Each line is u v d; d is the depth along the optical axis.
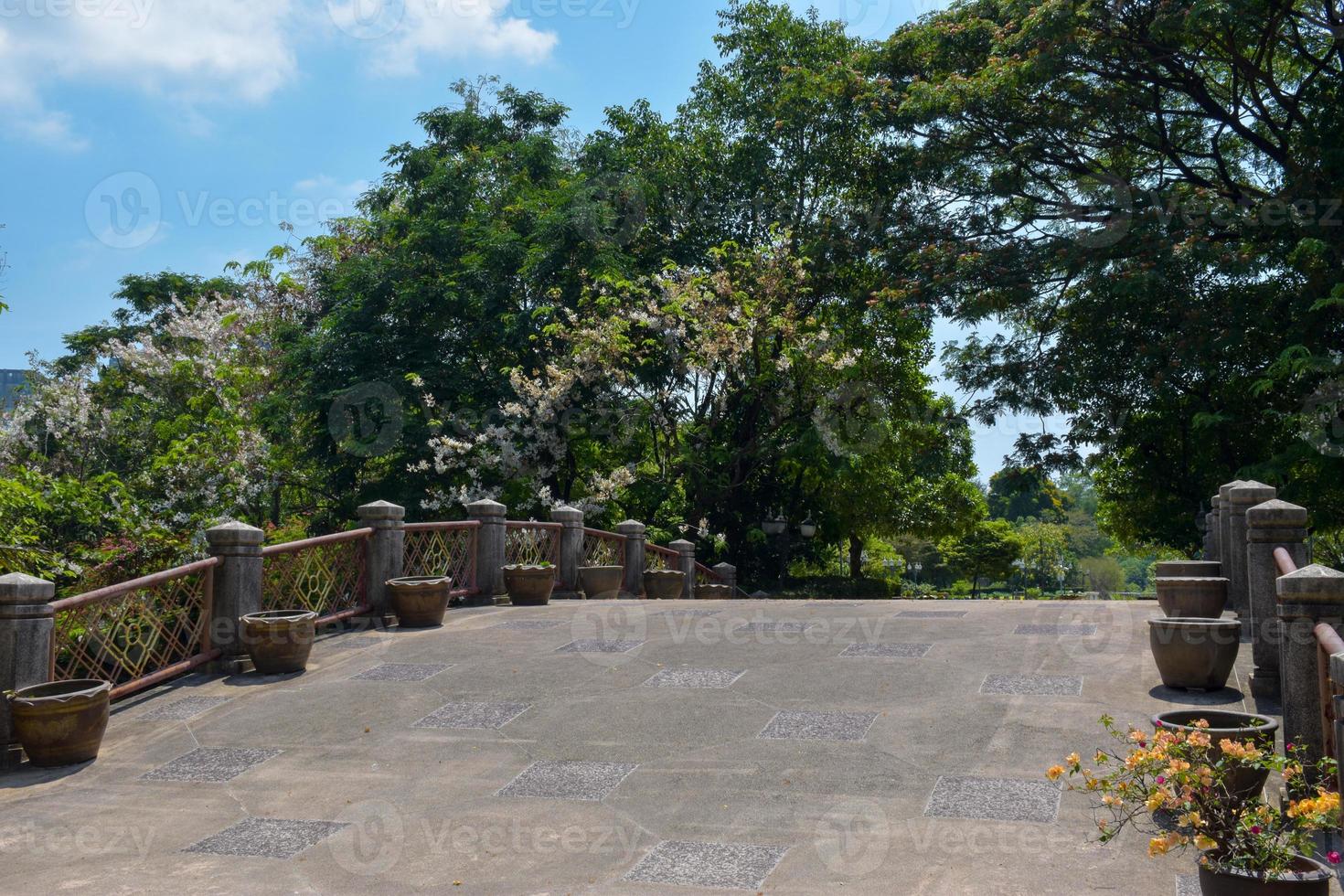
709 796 5.85
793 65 26.44
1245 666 7.84
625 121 28.25
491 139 26.48
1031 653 8.49
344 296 24.09
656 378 22.52
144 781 6.70
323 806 6.06
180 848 5.50
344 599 11.13
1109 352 21.86
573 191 23.30
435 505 20.91
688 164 27.58
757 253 23.22
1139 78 20.14
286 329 24.66
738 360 22.62
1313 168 18.52
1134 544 31.14
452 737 7.21
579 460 24.06
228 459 21.70
